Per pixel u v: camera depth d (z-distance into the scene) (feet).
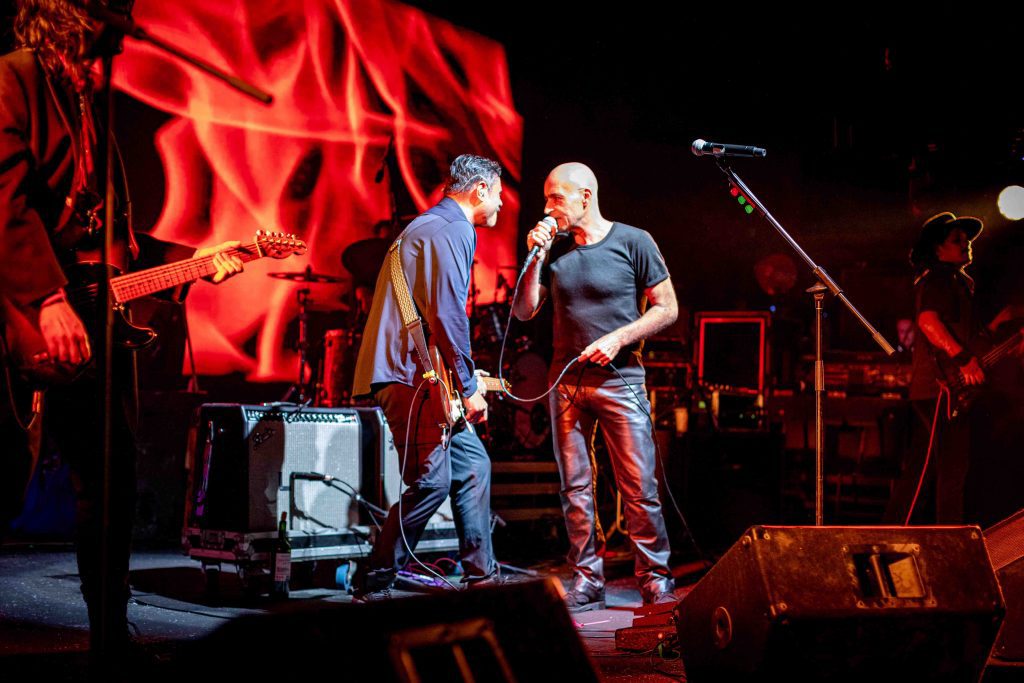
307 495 12.17
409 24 25.14
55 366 7.12
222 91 22.13
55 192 7.56
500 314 19.84
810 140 26.76
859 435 22.52
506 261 26.89
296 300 23.52
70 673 7.66
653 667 8.46
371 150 24.40
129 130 20.76
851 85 24.43
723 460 19.85
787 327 26.58
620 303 11.57
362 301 21.43
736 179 11.05
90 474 7.84
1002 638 7.92
